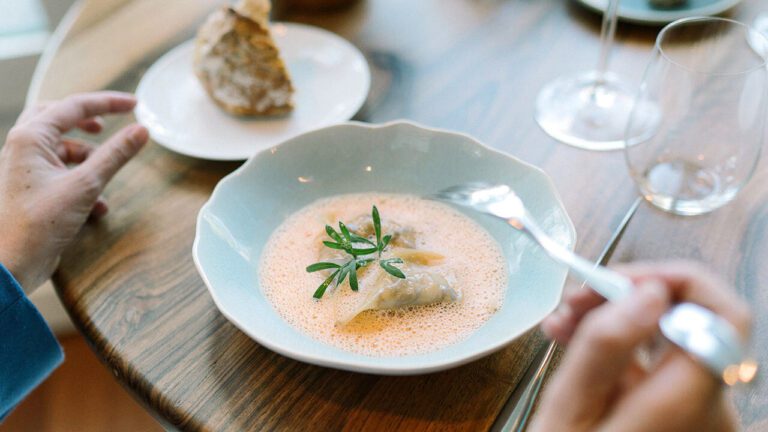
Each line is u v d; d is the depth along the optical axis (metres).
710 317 0.33
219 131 0.63
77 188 0.52
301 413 0.43
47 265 0.51
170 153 0.61
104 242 0.53
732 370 0.32
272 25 0.72
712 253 0.50
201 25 0.74
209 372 0.45
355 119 0.63
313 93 0.66
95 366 0.78
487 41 0.70
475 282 0.48
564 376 0.34
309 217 0.53
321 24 0.74
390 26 0.73
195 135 0.63
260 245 0.51
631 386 0.35
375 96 0.65
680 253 0.50
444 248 0.51
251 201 0.52
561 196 0.55
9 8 1.14
